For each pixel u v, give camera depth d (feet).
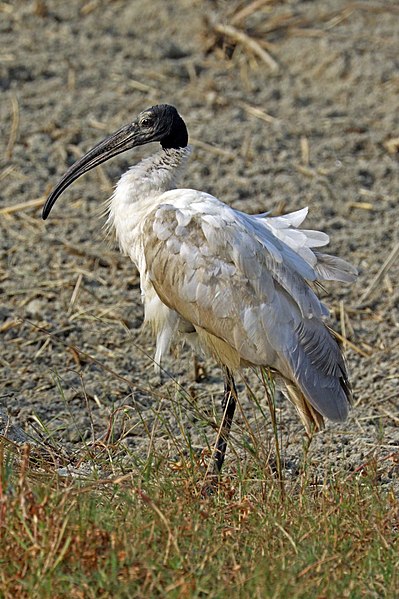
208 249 34.53
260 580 25.85
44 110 62.95
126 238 37.91
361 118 65.00
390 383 43.47
